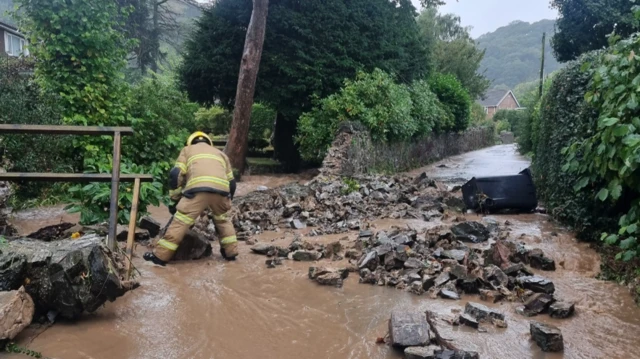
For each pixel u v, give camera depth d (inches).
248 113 642.2
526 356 143.0
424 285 200.8
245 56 633.6
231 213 343.6
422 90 832.9
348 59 705.0
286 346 150.5
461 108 1094.4
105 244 168.6
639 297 190.4
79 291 153.0
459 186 477.4
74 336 150.4
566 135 326.3
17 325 140.2
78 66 404.8
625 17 725.9
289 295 195.8
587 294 199.0
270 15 694.5
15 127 186.1
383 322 169.6
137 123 404.8
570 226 314.3
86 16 399.5
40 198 353.7
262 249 257.6
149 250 252.7
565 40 802.2
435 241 257.0
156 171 310.3
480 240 278.7
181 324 164.2
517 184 372.8
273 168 759.1
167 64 1621.6
